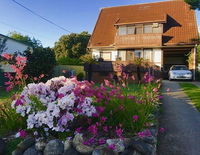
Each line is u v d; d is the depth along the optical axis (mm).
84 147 3404
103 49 24469
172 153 4172
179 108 7266
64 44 45188
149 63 16094
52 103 3783
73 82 4254
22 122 4348
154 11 25875
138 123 4078
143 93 5434
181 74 16906
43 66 13992
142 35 22391
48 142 3578
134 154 3420
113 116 4285
